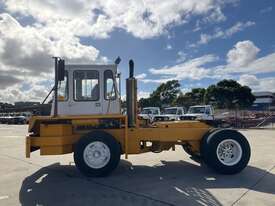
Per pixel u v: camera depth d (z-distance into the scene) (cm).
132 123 783
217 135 750
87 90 768
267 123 2988
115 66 780
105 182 684
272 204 515
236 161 743
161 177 721
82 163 722
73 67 766
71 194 594
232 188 616
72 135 766
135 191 604
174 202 531
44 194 598
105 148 733
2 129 3055
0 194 603
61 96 757
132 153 779
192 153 915
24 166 891
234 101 5741
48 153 748
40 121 764
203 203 524
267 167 816
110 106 772
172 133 802
